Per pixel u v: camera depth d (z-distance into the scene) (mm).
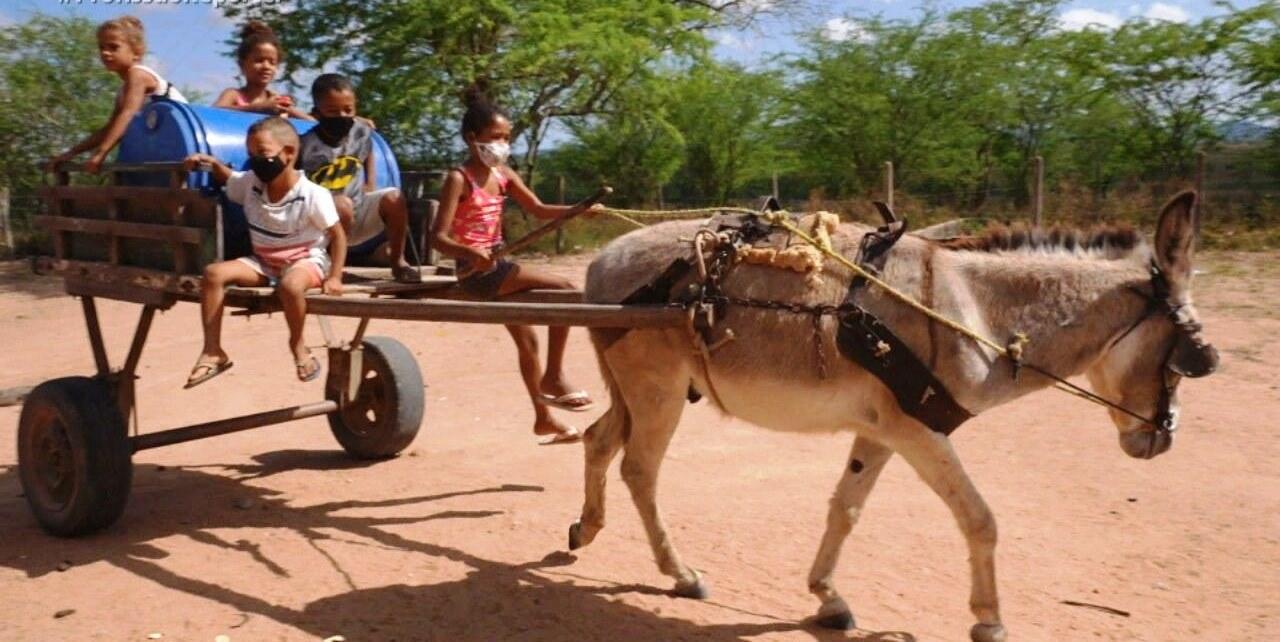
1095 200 20375
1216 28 23750
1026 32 27641
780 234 4906
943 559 5738
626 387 5230
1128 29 25062
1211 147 24172
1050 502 6598
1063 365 4785
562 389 6375
